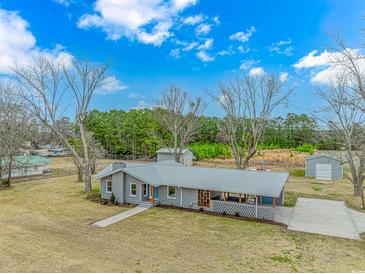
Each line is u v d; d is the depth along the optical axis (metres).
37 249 11.97
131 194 20.70
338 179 32.22
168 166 23.69
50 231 14.38
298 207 19.61
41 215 17.48
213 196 19.50
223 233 14.20
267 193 16.38
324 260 11.04
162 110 37.44
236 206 17.66
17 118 29.64
